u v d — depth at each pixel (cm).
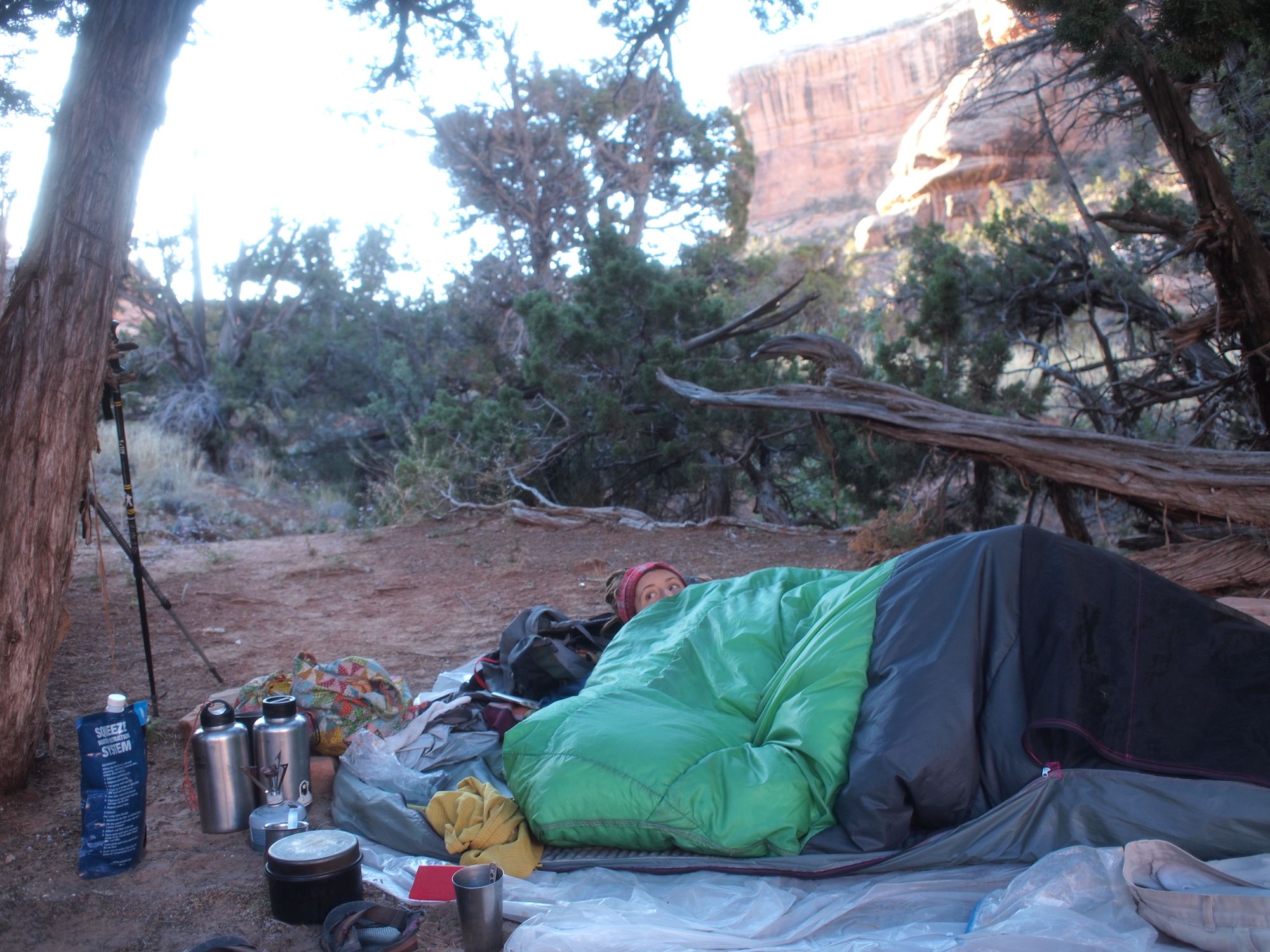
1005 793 309
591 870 304
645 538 985
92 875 312
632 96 2244
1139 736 303
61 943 274
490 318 2219
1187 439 1021
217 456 2123
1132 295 1095
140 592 479
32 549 358
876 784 300
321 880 278
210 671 562
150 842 339
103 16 386
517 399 1375
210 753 342
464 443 1350
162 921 283
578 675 435
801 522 1368
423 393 2073
